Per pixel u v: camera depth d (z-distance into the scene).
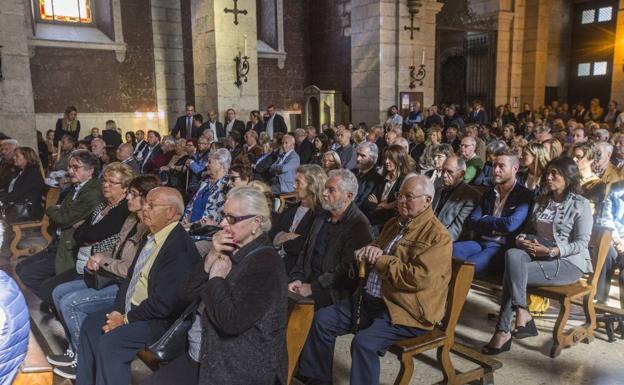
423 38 12.58
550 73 17.12
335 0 13.98
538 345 3.51
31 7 11.42
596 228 3.50
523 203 3.70
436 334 2.70
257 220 2.20
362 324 2.84
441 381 2.85
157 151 8.42
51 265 4.01
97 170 4.01
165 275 2.63
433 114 10.96
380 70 12.23
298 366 2.86
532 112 13.93
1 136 8.10
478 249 3.85
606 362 3.26
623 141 5.14
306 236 3.50
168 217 2.75
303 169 3.52
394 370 3.24
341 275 3.04
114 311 2.73
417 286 2.58
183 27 13.41
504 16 15.10
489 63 15.13
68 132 10.36
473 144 5.52
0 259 5.64
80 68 12.16
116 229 3.38
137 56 12.92
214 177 4.56
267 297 2.05
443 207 4.18
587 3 16.81
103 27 12.64
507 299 3.29
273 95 14.62
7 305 1.68
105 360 2.56
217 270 2.19
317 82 15.04
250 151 8.11
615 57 15.46
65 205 4.00
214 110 11.04
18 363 1.73
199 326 2.28
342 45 13.95
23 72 8.91
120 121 12.82
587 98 17.12
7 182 6.42
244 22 10.99
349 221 3.12
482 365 2.93
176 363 2.33
